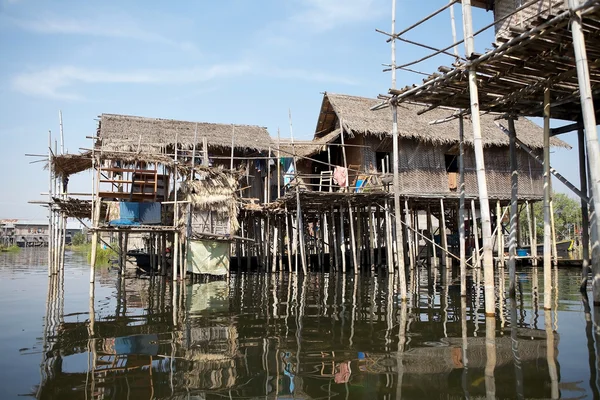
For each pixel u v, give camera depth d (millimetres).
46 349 7047
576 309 9492
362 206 21891
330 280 17406
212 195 18422
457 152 22953
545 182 9711
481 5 13672
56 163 19844
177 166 17344
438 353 6398
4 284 16812
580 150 11625
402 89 10711
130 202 16453
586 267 11766
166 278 19000
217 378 5582
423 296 12352
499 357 6102
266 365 6055
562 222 50250
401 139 22094
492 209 25953
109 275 20906
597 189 7027
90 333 8164
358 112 22172
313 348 6859
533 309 9688
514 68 9133
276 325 8641
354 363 6039
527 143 22797
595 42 8227
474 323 8406
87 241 72188
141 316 9859
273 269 21484
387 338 7395
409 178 21891
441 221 21609
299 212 19125
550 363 5750
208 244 18297
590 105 7117
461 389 4961
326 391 5055
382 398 4789
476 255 20234
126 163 16812
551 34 7906
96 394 5090
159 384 5395
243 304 11375
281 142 25516
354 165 21500
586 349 6344
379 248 21031
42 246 72375
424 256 28891
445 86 10031
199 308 10836
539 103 11109
